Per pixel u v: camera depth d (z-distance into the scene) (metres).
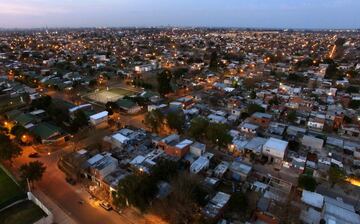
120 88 123.06
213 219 41.66
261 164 61.22
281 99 104.19
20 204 45.72
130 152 64.69
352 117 88.00
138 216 44.66
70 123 79.00
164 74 111.94
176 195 45.19
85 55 198.00
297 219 41.97
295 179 54.94
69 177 54.47
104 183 50.56
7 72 141.75
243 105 98.00
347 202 50.25
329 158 63.00
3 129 74.38
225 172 56.53
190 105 98.38
